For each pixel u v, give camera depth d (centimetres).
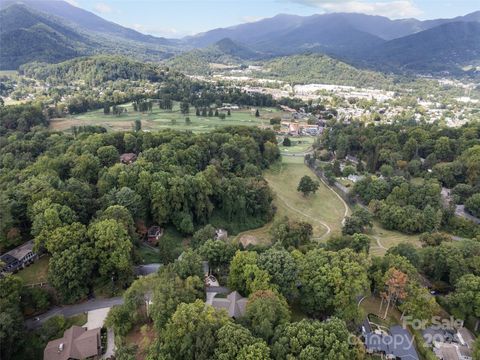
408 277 8744
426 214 14738
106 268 9444
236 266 8856
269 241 13362
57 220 9906
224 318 6744
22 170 14400
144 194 13062
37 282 9406
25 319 8450
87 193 12262
